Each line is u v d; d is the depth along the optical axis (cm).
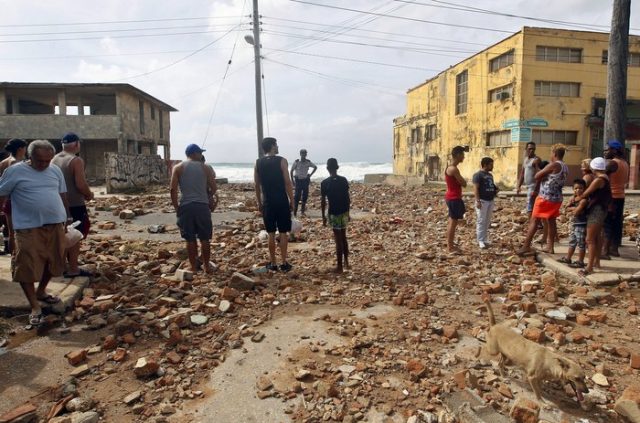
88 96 3303
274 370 403
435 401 353
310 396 361
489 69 2892
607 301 580
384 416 337
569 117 2591
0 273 609
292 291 612
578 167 2609
